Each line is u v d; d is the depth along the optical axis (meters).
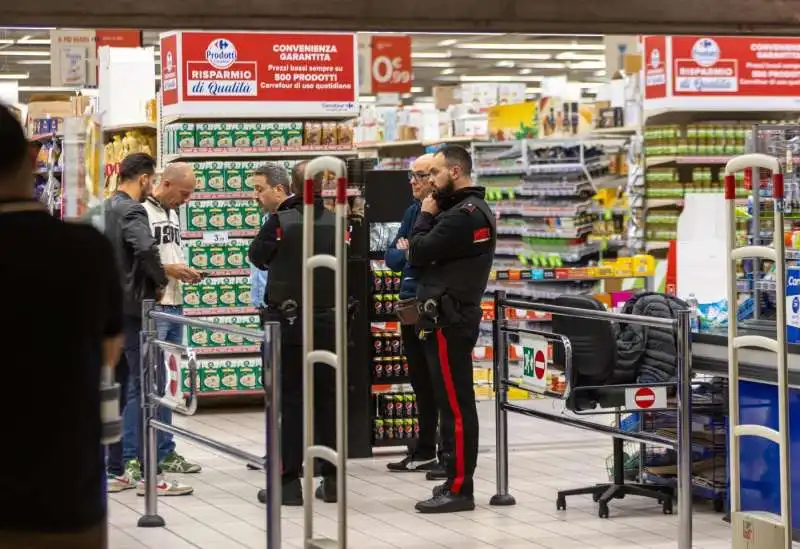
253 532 13.19
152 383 13.45
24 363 6.10
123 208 14.88
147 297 15.02
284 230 14.16
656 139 26.50
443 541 12.69
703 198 22.16
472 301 13.66
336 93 22.97
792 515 12.30
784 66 27.22
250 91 22.66
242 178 22.14
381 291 17.70
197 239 21.97
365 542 12.66
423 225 13.50
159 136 23.72
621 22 14.60
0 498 6.07
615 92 28.61
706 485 14.10
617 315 12.24
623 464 14.37
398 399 17.73
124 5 13.38
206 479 16.19
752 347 12.61
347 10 13.88
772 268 14.18
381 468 16.91
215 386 21.70
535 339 13.55
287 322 14.21
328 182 21.55
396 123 34.03
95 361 6.29
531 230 27.72
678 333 11.48
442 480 16.00
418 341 16.19
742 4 14.85
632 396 12.95
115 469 15.57
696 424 14.27
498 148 28.97
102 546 6.32
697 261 18.30
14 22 13.15
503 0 14.29
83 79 28.64
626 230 26.72
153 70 24.70
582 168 26.36
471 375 13.92
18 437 6.08
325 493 14.59
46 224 6.26
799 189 14.23
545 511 14.10
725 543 12.49
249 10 13.65
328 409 14.39
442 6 14.02
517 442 18.62
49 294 6.15
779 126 14.38
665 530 13.15
